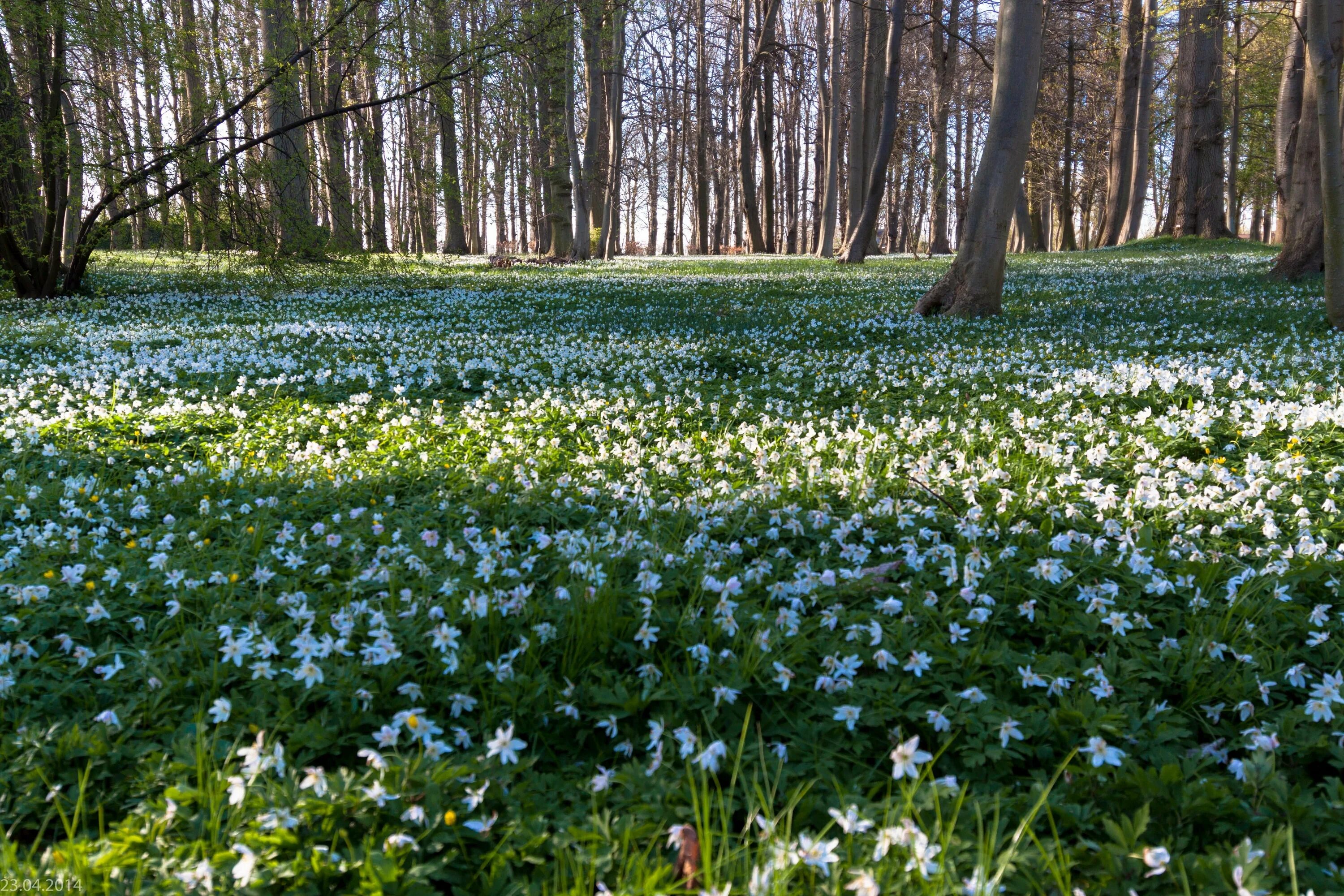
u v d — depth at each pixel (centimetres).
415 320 1598
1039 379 902
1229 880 218
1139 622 369
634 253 7238
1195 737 308
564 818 251
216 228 1820
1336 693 299
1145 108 3781
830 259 3884
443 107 1900
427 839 240
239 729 292
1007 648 340
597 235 5103
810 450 635
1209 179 3400
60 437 688
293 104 1909
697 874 223
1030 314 1534
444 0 1878
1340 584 402
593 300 1973
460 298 2017
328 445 721
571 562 391
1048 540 460
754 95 4844
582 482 575
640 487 534
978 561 388
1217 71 3309
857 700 305
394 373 959
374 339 1283
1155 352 1095
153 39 1617
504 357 1106
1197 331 1255
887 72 3017
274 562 433
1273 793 253
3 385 891
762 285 2319
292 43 1855
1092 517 498
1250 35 4209
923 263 3338
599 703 303
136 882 219
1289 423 659
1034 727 293
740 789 265
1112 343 1168
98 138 1741
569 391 898
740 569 424
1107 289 1906
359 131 1869
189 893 221
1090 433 666
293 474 602
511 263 3509
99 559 429
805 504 524
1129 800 258
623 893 215
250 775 258
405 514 515
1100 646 362
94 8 1591
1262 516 486
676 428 748
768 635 328
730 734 294
